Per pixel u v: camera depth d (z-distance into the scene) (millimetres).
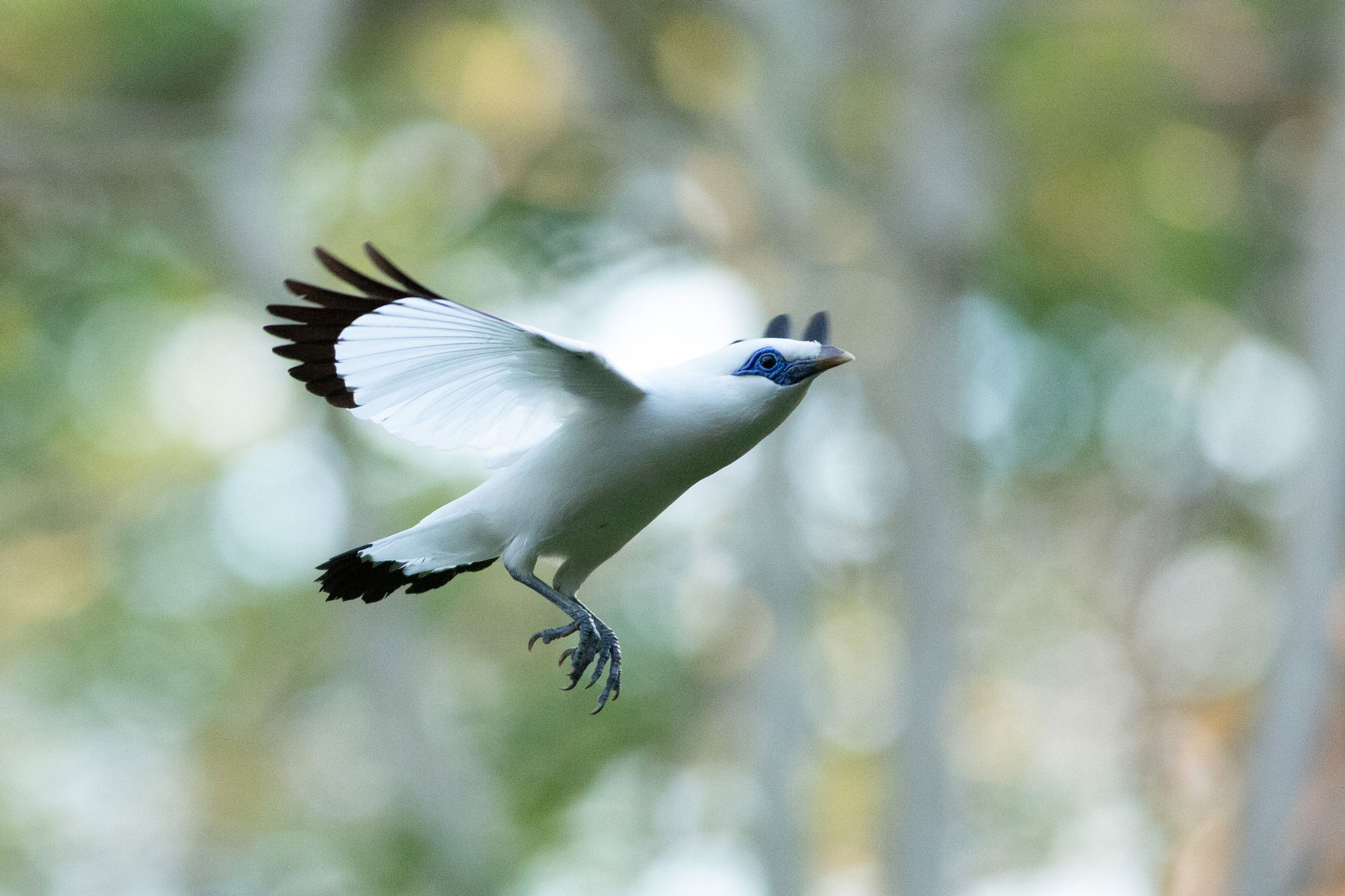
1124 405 20250
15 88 18406
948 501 15672
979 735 20016
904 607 15609
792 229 16734
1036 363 20172
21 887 18406
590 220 19516
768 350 5000
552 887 17328
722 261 19016
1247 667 19688
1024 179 19234
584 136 19547
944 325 15992
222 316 19422
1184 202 19609
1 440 18828
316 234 18922
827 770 20219
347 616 16312
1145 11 18234
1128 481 20547
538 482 5051
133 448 19172
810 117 17094
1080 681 20406
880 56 18141
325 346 4633
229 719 19094
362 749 19406
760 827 15000
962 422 16375
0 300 18594
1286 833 13172
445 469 17188
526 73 19531
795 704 15234
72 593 19062
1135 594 19969
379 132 19906
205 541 18922
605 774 17938
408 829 17141
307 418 16203
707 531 18719
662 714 18031
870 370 19031
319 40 17203
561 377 4832
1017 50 18234
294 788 19344
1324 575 13648
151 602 18734
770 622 15492
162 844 18953
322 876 18359
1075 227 19500
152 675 18609
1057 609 20656
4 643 18703
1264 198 19625
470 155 19797
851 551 20062
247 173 16938
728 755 18422
